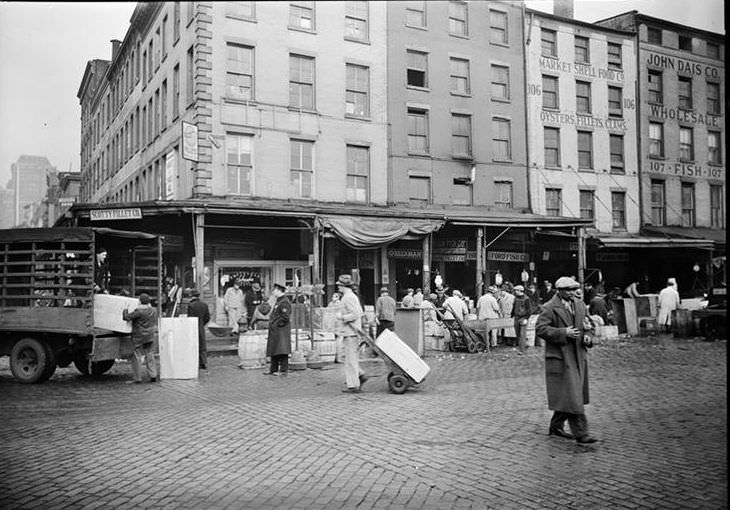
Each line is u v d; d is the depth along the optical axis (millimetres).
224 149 20703
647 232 21625
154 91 24281
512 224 22328
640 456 6258
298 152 21891
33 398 10336
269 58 20453
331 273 23219
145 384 11969
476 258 23203
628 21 21844
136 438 7406
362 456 6469
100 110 28438
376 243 20797
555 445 6805
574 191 24906
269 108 21047
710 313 18703
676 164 19719
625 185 21781
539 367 13812
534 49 24484
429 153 23156
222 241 22469
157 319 14820
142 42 25797
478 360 15484
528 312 18375
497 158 24281
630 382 11102
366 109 22234
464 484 5484
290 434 7539
